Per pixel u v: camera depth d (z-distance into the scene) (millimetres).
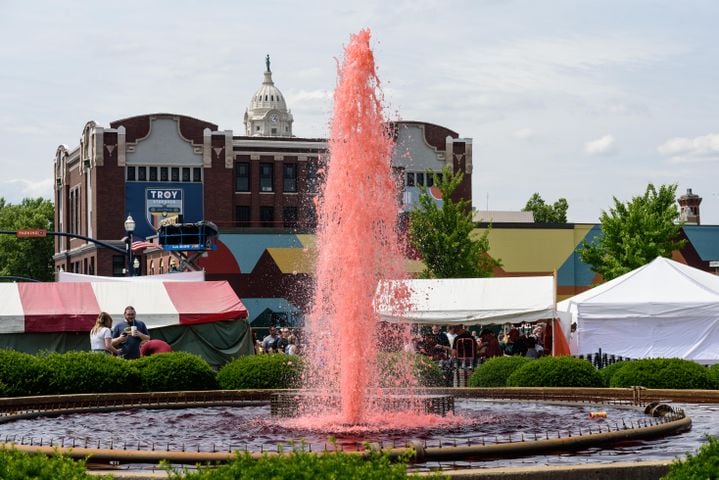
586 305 36469
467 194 110875
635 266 69250
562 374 23203
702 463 7766
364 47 18906
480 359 34531
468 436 14820
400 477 7484
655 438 13789
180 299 35719
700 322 35906
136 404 20719
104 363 21500
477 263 69000
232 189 112625
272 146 115375
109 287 35625
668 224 69875
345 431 15758
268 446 13883
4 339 33125
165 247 68062
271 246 77812
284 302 77562
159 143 109625
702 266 84750
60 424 17188
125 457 11383
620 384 22938
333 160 19047
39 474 7566
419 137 110062
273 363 23562
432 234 67438
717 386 22578
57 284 34969
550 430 15445
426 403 17516
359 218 18641
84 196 113688
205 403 21172
